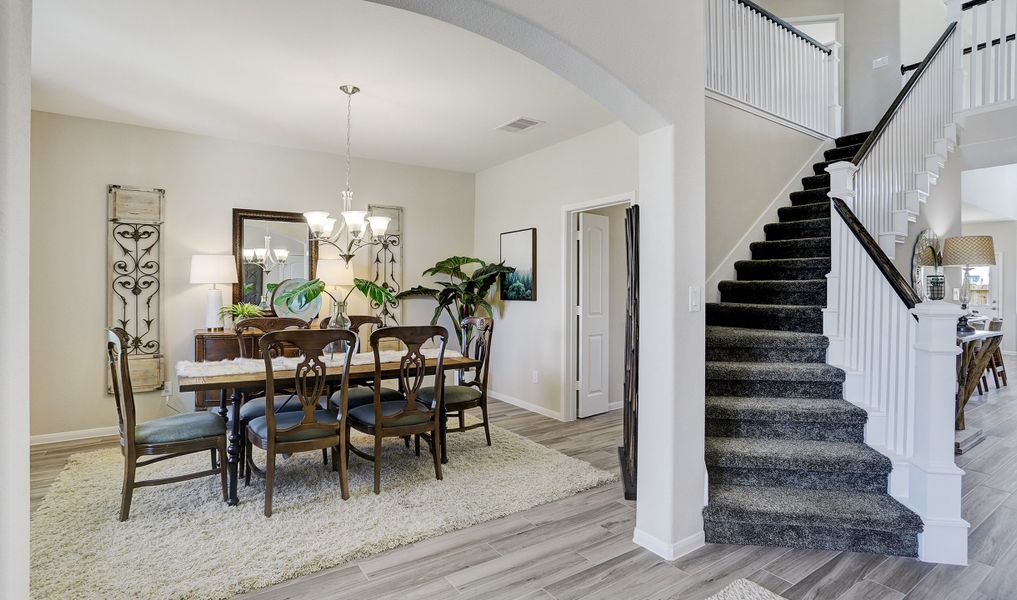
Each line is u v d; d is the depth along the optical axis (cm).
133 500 287
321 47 298
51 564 219
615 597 203
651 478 241
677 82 230
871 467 257
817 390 306
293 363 327
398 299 552
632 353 309
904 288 258
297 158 507
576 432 442
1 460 86
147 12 260
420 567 224
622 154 427
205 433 275
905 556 232
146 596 197
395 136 467
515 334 547
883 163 381
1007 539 247
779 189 473
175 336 449
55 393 407
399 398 364
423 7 161
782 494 260
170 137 448
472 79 343
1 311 85
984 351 422
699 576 217
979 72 502
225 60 314
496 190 580
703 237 246
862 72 532
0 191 85
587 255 498
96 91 363
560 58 194
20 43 90
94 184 420
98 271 422
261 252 486
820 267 379
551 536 253
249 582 207
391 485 311
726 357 334
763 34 461
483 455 370
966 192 754
